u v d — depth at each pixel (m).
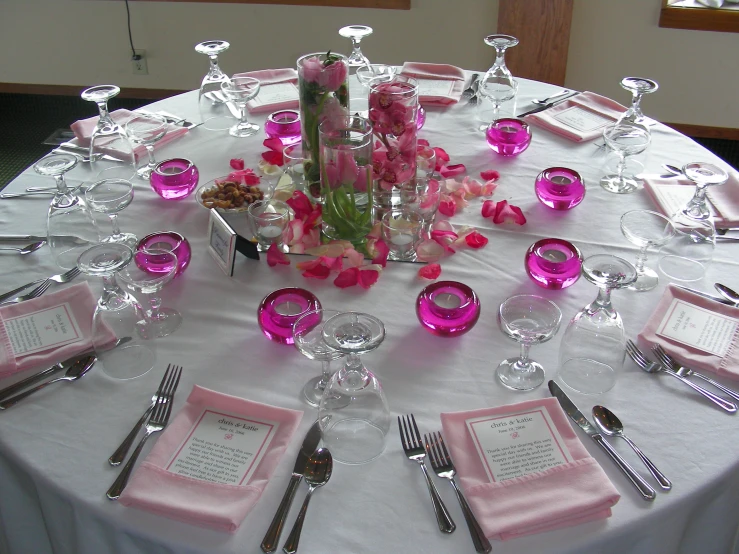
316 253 1.34
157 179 1.52
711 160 1.64
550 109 1.89
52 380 1.05
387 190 1.44
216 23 3.53
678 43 3.10
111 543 0.88
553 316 1.02
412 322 1.18
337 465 0.92
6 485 1.01
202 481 0.87
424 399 1.02
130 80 3.81
